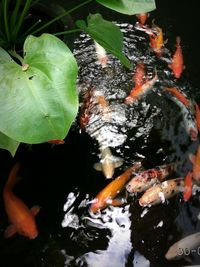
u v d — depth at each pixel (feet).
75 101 3.12
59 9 5.19
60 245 4.17
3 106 3.11
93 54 5.84
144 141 4.96
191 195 4.52
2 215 4.36
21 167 4.71
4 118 3.08
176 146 4.91
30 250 4.14
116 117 5.16
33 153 4.82
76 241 4.21
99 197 4.40
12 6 5.30
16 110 3.10
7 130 3.06
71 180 4.62
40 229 4.27
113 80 5.56
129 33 6.18
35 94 3.14
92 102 5.27
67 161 4.76
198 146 4.91
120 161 4.77
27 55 3.42
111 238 4.24
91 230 4.29
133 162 4.76
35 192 4.53
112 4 4.01
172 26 6.29
